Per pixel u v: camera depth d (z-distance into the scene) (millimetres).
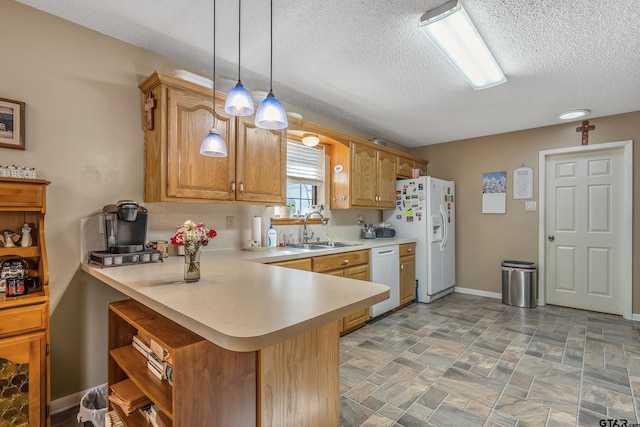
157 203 2291
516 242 4176
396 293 3711
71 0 1738
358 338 2896
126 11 1822
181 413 994
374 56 2283
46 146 1839
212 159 2256
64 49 1905
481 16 1801
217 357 1071
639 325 3236
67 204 1911
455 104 3223
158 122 2051
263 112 1503
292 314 986
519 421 1722
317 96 3029
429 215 4090
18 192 1588
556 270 3967
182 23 1929
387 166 4188
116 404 1478
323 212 3703
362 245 3268
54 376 1870
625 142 3459
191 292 1252
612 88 2801
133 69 2172
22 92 1768
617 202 3588
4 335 1479
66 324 1909
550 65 2373
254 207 2961
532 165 4055
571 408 1833
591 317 3496
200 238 1449
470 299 4258
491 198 4371
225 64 2434
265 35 2039
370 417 1767
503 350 2627
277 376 1187
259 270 1743
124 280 1472
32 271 1812
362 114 3541
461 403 1896
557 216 3961
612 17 1797
